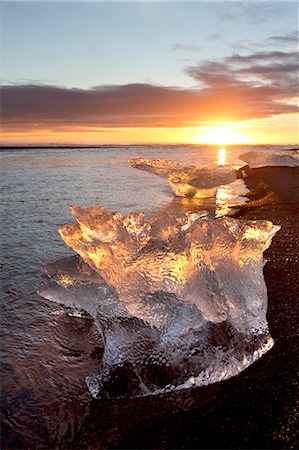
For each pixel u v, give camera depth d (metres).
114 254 2.13
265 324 2.11
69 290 2.40
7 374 1.87
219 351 1.91
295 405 1.64
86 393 1.76
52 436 1.52
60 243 3.93
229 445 1.46
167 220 2.26
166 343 1.94
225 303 2.06
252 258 2.28
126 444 1.48
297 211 4.98
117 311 2.07
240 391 1.73
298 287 2.65
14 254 3.57
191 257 2.14
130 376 1.81
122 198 6.52
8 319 2.38
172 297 2.06
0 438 1.51
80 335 2.22
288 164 9.27
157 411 1.64
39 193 6.91
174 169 6.65
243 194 6.74
